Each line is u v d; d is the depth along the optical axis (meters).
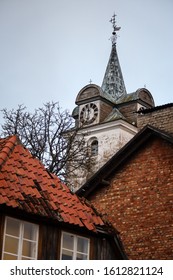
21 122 33.41
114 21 67.50
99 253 18.28
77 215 17.78
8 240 15.44
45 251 16.36
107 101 57.88
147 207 22.94
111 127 54.12
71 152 35.44
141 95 58.09
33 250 16.11
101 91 57.59
